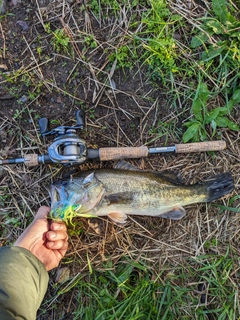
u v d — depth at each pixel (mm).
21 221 524
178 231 527
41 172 524
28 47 522
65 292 528
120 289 522
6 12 522
